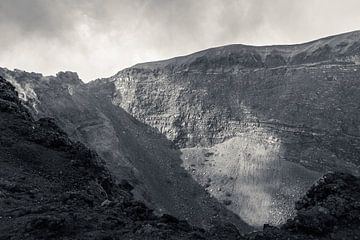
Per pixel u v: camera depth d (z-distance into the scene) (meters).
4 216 30.59
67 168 51.56
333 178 34.69
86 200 37.34
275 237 28.22
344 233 28.62
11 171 45.09
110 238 26.61
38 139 55.91
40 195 40.03
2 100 63.41
